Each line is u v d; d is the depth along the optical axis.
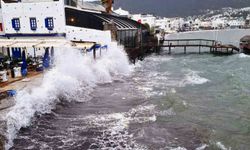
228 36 134.75
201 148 12.23
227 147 12.45
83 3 51.69
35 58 26.53
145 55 55.97
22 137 12.77
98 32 33.78
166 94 21.41
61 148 11.95
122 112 16.81
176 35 154.25
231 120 16.14
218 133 14.04
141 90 22.78
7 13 32.41
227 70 36.41
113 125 14.64
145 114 16.53
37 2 31.75
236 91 23.52
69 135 13.24
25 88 16.98
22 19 32.25
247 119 16.34
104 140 12.85
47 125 14.27
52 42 23.81
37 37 32.41
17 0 35.00
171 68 37.88
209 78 29.83
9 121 12.71
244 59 49.06
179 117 16.25
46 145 12.16
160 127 14.58
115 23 41.50
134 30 46.84
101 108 17.50
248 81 28.30
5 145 11.64
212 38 118.00
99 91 22.03
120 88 23.47
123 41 41.06
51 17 31.73
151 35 64.38
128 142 12.70
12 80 18.94
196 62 45.56
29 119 14.24
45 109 16.16
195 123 15.42
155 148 12.18
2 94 14.97
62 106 17.44
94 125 14.55
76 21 32.78
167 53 61.78
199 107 18.59
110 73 29.84
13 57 27.09
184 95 21.80
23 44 23.03
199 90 23.70
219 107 18.77
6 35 32.84
